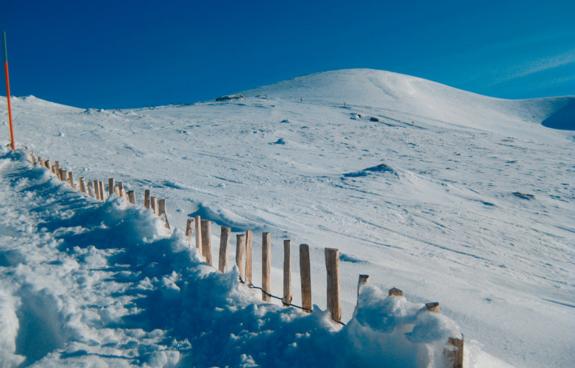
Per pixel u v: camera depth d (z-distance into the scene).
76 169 22.25
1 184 13.74
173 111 66.31
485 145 48.59
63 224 8.99
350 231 14.41
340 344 4.05
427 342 3.47
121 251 7.32
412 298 7.56
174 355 4.57
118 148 31.36
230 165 29.06
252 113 64.88
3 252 7.34
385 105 82.50
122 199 9.20
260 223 13.36
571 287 11.96
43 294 5.69
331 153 38.97
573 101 113.56
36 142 29.81
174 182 20.23
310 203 18.80
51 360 4.52
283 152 36.97
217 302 5.33
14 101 57.12
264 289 5.88
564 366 5.57
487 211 22.38
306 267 5.17
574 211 24.92
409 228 16.73
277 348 4.38
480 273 11.53
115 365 4.46
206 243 6.84
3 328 5.03
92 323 5.25
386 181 25.89
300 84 112.00
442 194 25.41
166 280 6.07
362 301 3.96
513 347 6.05
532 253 15.97
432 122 67.12
